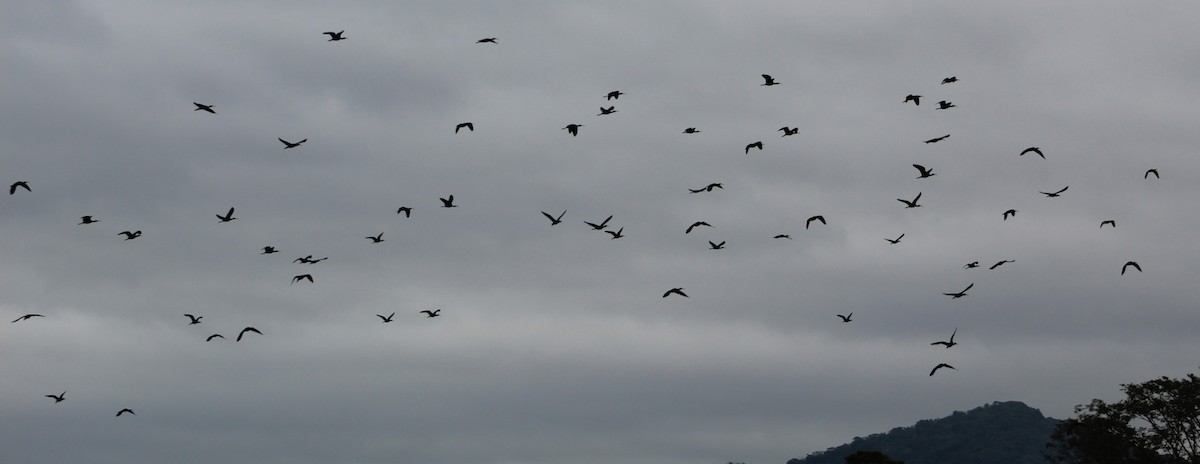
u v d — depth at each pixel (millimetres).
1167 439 106375
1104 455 107938
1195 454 106000
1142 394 108188
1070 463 113188
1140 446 107188
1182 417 105938
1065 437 112688
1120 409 109062
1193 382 105875
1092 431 108875
